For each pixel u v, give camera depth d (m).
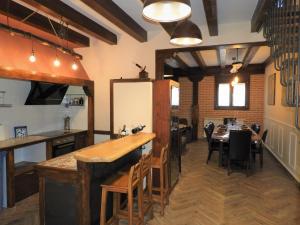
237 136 4.41
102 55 4.52
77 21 3.17
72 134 4.29
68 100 4.84
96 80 4.59
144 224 2.73
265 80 7.50
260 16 3.03
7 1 2.70
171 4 1.88
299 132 4.10
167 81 3.63
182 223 2.77
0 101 3.62
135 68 4.32
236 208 3.16
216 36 3.83
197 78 8.23
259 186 3.95
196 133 8.30
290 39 2.53
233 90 8.20
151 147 3.69
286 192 3.71
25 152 3.94
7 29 2.99
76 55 4.38
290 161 4.60
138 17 3.46
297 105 2.36
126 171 2.66
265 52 5.79
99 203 2.52
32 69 3.29
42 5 2.55
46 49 3.82
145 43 4.23
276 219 2.88
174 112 3.99
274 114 6.11
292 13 2.52
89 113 4.61
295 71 2.49
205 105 8.45
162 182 2.96
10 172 3.14
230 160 4.82
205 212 3.04
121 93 3.80
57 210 2.35
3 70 2.83
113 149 2.36
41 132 4.36
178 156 4.34
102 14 2.85
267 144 6.90
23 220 2.82
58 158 2.65
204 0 2.55
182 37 2.41
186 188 3.84
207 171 4.74
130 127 3.75
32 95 3.84
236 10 3.23
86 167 2.19
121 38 4.37
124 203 3.03
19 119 3.94
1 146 3.11
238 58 6.39
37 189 3.62
